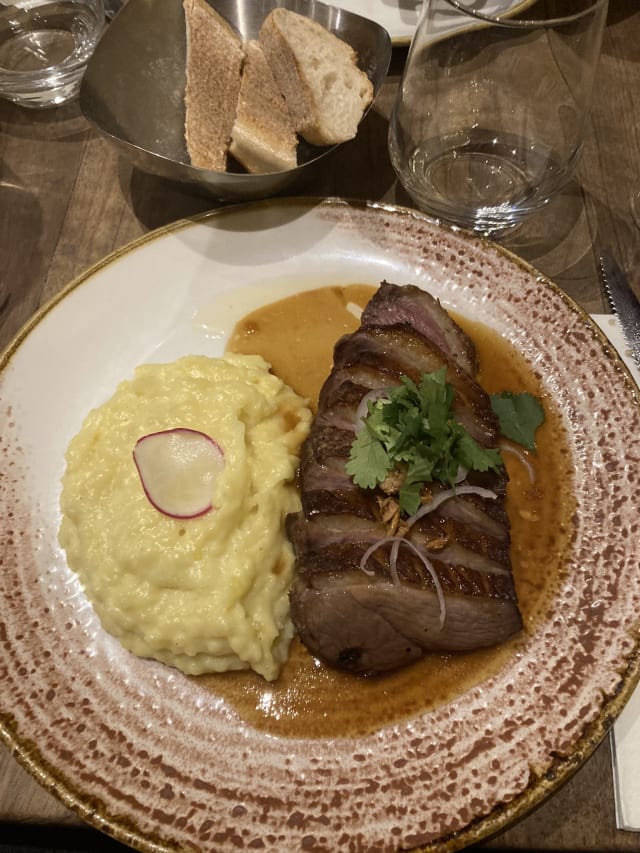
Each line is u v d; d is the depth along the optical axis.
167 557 0.23
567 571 0.25
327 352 0.30
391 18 0.38
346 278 0.31
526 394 0.28
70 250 0.34
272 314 0.31
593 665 0.22
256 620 0.23
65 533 0.25
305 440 0.27
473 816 0.19
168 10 0.33
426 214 0.32
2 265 0.33
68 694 0.22
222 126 0.32
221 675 0.23
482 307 0.30
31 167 0.36
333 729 0.22
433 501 0.24
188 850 0.19
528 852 0.20
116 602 0.23
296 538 0.24
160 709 0.22
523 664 0.23
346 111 0.31
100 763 0.21
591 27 0.28
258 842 0.19
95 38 0.39
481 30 0.29
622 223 0.34
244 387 0.27
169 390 0.27
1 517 0.26
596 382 0.28
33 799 0.21
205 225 0.32
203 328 0.30
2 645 0.23
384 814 0.20
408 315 0.28
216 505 0.24
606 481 0.26
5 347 0.30
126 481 0.25
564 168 0.31
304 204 0.32
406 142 0.32
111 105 0.31
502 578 0.23
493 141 0.32
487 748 0.21
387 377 0.26
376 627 0.23
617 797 0.20
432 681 0.23
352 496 0.24
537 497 0.26
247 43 0.32
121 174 0.36
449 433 0.24
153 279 0.31
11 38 0.39
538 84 0.31
